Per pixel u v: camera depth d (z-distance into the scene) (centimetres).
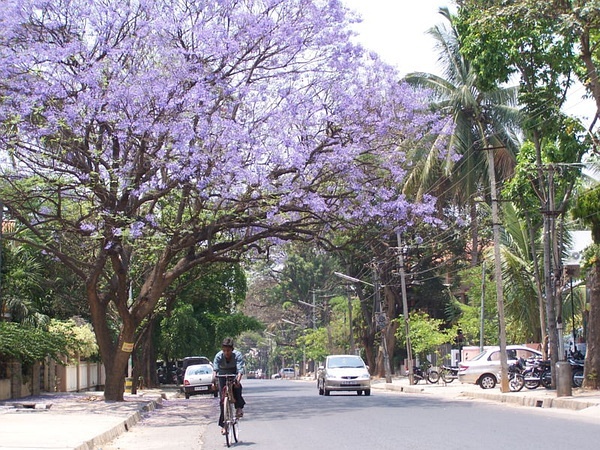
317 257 7194
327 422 1719
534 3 2064
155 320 4572
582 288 3772
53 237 2605
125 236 2252
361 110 2344
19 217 2345
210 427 1814
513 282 3456
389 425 1588
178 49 2177
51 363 3444
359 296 5228
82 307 3819
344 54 2348
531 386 2755
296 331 9619
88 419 1834
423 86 3619
